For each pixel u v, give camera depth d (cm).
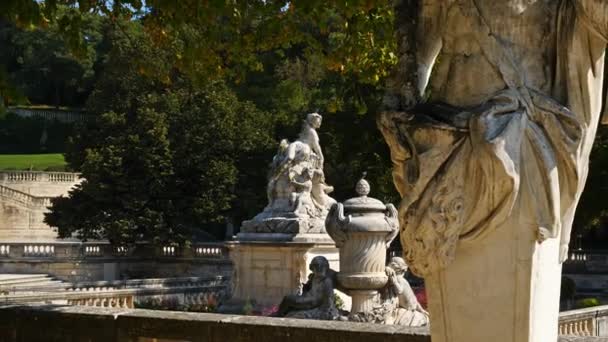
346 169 4228
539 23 326
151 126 4612
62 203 4675
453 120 320
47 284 4106
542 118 320
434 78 346
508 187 309
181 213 4631
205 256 4575
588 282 4016
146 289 2833
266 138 4916
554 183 319
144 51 4088
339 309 1373
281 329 661
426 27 353
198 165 4688
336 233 1360
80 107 10188
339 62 987
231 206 4978
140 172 4603
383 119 342
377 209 1370
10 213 6016
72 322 757
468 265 326
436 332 341
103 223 4559
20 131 9550
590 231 4934
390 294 1349
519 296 319
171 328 712
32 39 9944
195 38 997
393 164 344
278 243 2038
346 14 832
